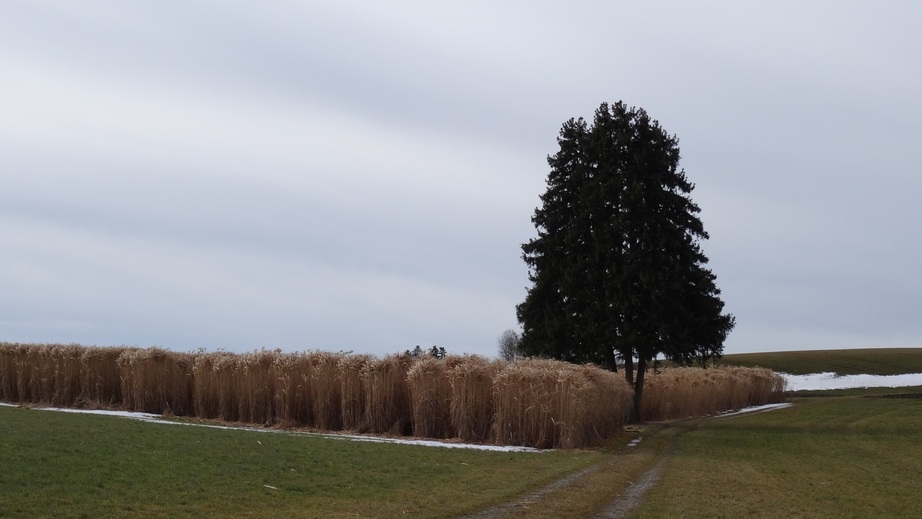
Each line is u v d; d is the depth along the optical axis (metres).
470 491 14.91
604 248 39.47
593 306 39.50
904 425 37.81
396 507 13.02
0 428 19.80
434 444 24.34
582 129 43.44
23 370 36.47
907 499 15.98
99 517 11.05
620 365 50.78
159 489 13.24
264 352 31.48
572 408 25.17
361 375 28.78
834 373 87.38
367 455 19.44
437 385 27.23
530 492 15.06
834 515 13.74
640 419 40.31
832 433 34.25
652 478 18.02
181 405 33.50
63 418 24.12
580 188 41.84
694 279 39.75
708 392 51.16
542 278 41.91
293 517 11.87
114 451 16.80
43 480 13.20
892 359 94.06
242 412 31.17
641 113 41.53
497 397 25.73
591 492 15.20
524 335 43.47
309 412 30.22
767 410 54.72
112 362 35.41
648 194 40.25
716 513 13.43
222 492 13.41
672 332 38.66
